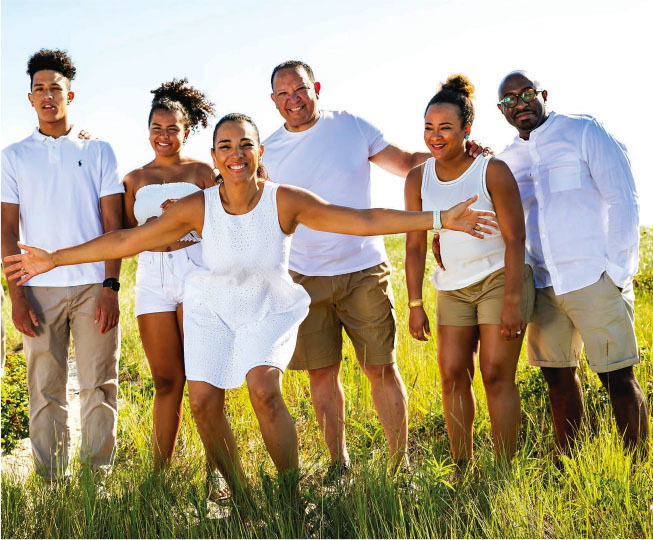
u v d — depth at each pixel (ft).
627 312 14.96
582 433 15.23
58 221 16.31
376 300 16.24
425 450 15.96
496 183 14.16
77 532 12.73
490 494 12.87
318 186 16.37
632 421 14.60
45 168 16.33
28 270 13.78
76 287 16.17
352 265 16.16
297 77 16.05
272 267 13.48
